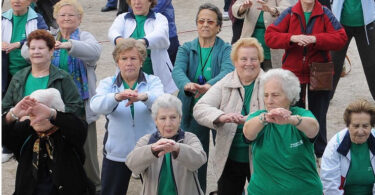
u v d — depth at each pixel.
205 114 5.81
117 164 6.13
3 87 7.58
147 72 7.64
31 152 5.27
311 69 7.22
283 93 4.97
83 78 7.08
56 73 6.12
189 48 6.84
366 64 8.98
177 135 5.45
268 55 8.23
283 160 5.02
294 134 4.98
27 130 5.24
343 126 8.90
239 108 5.88
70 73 7.05
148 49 7.55
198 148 5.34
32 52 6.07
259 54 5.91
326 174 5.55
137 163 5.21
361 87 10.39
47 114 5.04
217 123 5.76
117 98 5.91
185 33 13.70
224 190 6.11
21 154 5.30
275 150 5.03
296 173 5.04
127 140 6.10
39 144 5.23
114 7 15.91
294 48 7.28
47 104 5.25
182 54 6.82
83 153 5.39
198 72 6.72
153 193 5.37
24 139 5.29
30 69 6.24
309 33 7.19
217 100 5.96
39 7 9.39
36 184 5.22
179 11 15.72
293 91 4.98
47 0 9.39
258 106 5.81
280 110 4.72
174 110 5.38
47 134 5.23
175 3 16.53
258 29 8.12
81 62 7.10
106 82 6.28
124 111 6.09
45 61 6.12
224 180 6.09
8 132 5.16
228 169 6.03
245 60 5.83
